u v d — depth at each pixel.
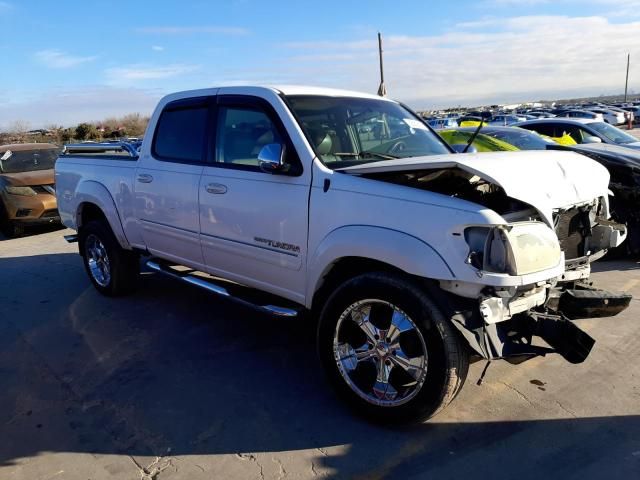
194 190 4.23
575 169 3.28
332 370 3.29
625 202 6.13
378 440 3.02
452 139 9.67
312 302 3.50
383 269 3.12
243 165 3.90
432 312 2.80
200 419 3.30
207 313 5.17
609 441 2.91
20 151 11.04
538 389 3.49
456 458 2.82
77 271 7.02
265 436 3.10
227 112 4.10
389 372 3.08
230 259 4.06
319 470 2.78
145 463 2.89
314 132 3.61
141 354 4.29
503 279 2.65
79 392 3.71
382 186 3.07
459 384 2.85
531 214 3.00
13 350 4.46
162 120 4.71
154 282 6.23
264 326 4.80
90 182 5.53
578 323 4.56
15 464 2.92
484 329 2.77
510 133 10.55
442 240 2.77
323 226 3.30
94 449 3.04
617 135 12.15
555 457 2.80
